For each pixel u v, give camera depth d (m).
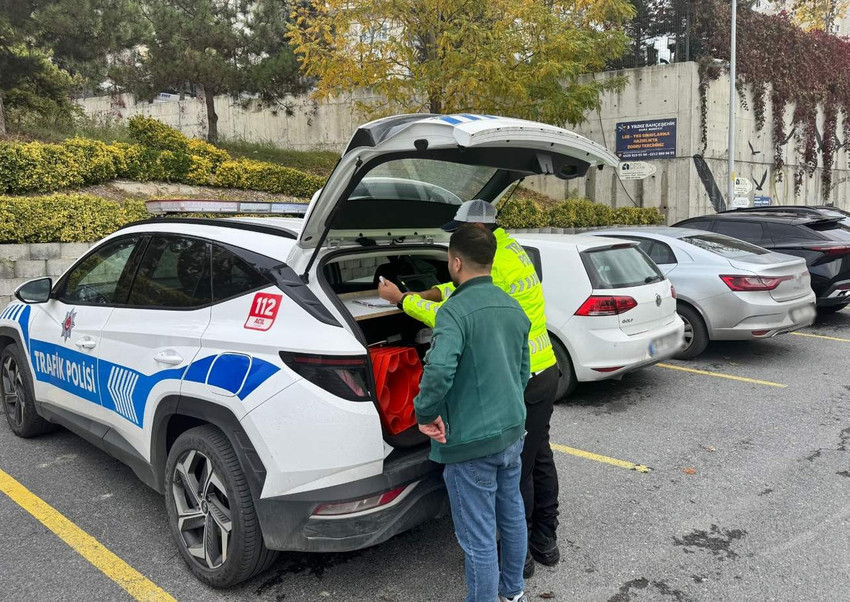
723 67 17.33
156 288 3.53
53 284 4.58
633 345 5.62
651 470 4.46
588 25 12.48
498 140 2.68
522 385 2.71
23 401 4.77
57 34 10.81
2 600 2.94
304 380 2.71
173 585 3.08
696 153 17.45
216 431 3.02
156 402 3.23
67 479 4.21
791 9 27.75
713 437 5.07
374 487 2.71
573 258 5.70
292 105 16.88
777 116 20.03
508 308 2.58
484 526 2.54
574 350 5.64
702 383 6.58
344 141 19.28
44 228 7.84
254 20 13.55
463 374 2.48
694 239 7.74
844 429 5.20
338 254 3.18
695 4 17.44
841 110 23.03
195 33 12.84
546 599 3.02
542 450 3.25
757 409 5.73
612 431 5.22
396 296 3.02
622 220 16.73
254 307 2.98
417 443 2.92
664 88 17.55
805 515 3.80
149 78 13.72
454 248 2.60
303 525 2.71
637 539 3.55
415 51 12.19
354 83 12.26
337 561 3.32
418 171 3.16
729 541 3.52
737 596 3.03
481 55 11.07
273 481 2.74
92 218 8.29
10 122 12.52
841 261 8.89
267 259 3.05
